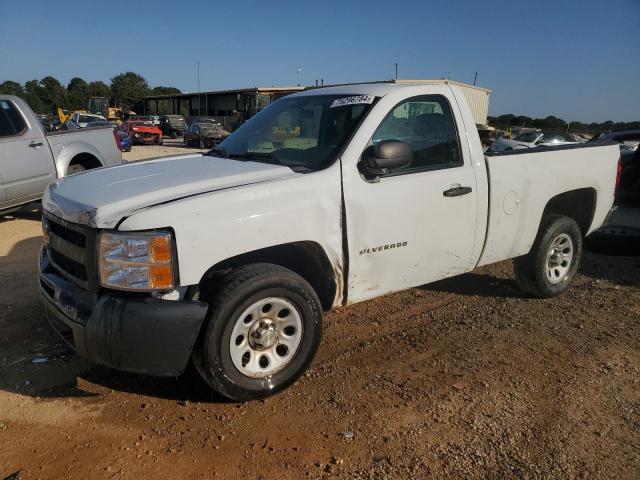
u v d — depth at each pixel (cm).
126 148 2372
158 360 296
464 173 414
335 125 384
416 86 405
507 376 376
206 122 3189
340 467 278
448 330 451
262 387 328
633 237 665
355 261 365
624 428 319
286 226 328
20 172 743
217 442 295
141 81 11350
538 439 306
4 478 264
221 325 306
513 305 512
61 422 310
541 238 497
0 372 362
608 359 406
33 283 528
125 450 287
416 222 389
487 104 3228
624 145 924
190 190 316
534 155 467
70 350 394
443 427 314
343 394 347
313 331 345
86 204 305
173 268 294
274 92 3772
